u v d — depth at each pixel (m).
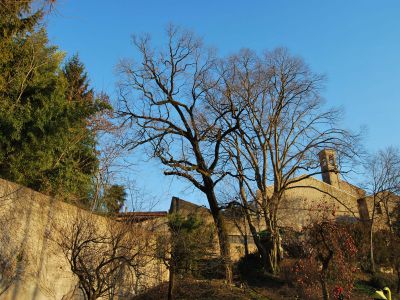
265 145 31.20
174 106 24.70
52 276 13.63
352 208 43.66
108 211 16.44
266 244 30.53
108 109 20.20
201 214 26.72
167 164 23.77
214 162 24.80
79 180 17.16
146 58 24.72
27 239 12.91
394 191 38.28
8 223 12.40
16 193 12.80
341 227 28.36
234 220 31.14
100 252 13.39
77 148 18.09
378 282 28.77
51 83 16.80
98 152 19.91
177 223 20.12
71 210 14.70
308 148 30.98
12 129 13.91
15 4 14.89
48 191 14.63
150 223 16.23
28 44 16.55
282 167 31.36
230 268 22.62
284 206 38.03
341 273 23.66
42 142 14.82
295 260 27.06
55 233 13.82
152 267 18.53
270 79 31.28
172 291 18.55
